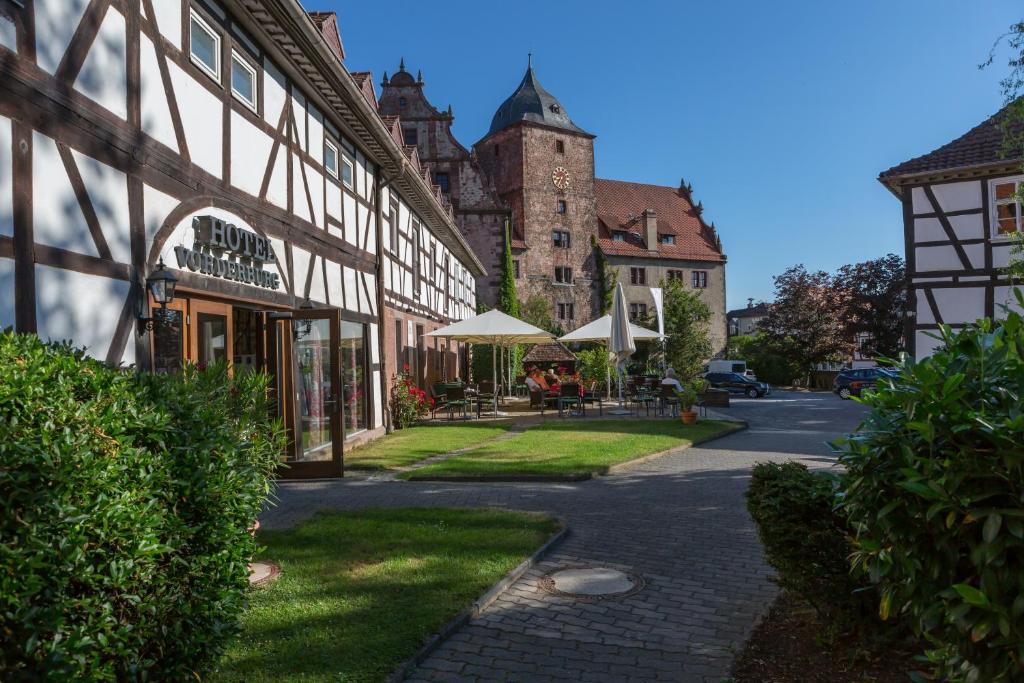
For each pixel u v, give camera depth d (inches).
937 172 775.7
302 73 394.0
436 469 378.6
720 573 211.0
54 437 91.9
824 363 1845.5
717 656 151.4
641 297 1937.7
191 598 116.2
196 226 282.2
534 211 1743.4
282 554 216.2
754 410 965.2
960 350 100.4
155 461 108.3
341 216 485.7
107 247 222.5
